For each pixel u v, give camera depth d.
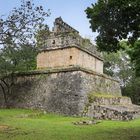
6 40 20.61
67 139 14.30
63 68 28.92
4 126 18.19
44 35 23.47
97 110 26.20
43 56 31.34
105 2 13.80
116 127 19.67
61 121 22.70
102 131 17.44
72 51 29.86
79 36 30.94
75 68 28.20
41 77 30.17
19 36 20.98
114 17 13.98
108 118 25.48
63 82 28.56
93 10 14.32
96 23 14.43
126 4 13.12
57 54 30.64
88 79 29.48
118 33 14.40
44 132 16.39
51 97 28.69
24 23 20.91
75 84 27.78
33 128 17.81
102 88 32.59
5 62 28.92
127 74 55.06
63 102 27.80
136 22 13.80
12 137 14.62
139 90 51.00
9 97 31.58
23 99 30.52
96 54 34.28
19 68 30.66
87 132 16.92
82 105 27.16
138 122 23.12
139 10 13.23
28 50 24.03
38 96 29.58
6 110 27.84
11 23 20.56
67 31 31.45
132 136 15.59
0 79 31.08
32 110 28.56
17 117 23.20
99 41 14.94
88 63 32.28
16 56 26.02
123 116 24.88
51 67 30.70
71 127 19.00
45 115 26.56
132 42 14.80
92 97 28.25
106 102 29.05
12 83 31.53
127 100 34.69
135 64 21.61
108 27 14.29
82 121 21.94
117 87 37.41
